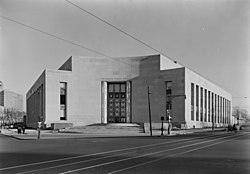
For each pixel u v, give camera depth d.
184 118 78.69
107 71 87.69
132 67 87.12
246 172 11.62
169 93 82.06
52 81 83.56
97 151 20.62
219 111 117.50
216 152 19.84
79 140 36.69
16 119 153.50
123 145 26.89
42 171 11.68
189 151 20.56
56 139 39.69
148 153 19.05
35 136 48.56
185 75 79.31
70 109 85.06
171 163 14.11
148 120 84.31
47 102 82.44
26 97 145.50
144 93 85.44
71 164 13.76
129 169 12.20
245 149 22.34
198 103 91.06
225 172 11.59
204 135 52.50
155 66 84.62
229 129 76.81
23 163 14.18
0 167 12.83
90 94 86.62
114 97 88.19
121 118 87.12
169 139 38.22
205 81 99.12
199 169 12.28
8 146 26.25
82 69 87.00
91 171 11.67
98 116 86.38
